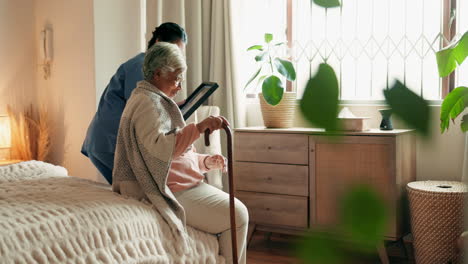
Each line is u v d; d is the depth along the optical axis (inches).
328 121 8.6
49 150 157.8
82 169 147.3
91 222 65.2
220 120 73.0
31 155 157.6
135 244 68.4
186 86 145.6
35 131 159.9
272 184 124.2
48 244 59.2
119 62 143.9
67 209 65.7
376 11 101.0
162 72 79.0
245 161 128.3
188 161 84.3
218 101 145.7
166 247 74.0
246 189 128.3
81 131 145.4
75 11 143.4
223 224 81.3
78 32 142.9
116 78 95.8
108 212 68.1
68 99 149.0
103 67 140.3
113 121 94.3
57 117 154.0
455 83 116.4
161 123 75.9
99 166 96.8
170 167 81.4
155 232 73.1
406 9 104.0
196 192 83.3
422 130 8.2
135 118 76.8
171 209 77.8
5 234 56.2
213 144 127.1
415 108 8.2
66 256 60.3
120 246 66.1
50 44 152.9
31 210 64.0
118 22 142.9
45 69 156.3
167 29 93.6
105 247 64.6
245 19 146.6
